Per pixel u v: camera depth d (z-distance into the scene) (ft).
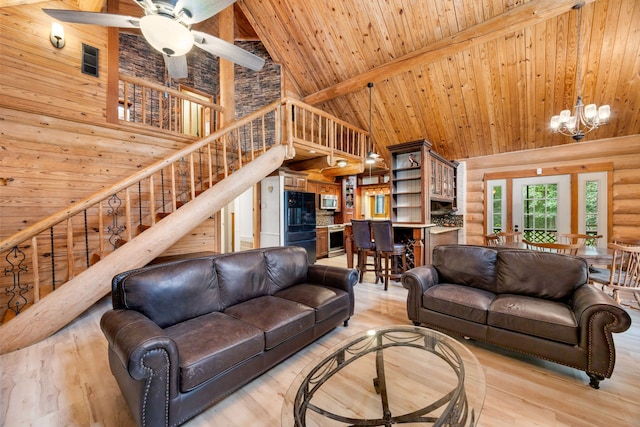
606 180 15.72
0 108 10.02
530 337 7.07
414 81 16.17
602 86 13.25
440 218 21.66
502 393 6.14
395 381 6.45
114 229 12.72
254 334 6.30
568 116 11.54
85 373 6.82
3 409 5.58
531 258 8.71
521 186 18.40
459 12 12.42
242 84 20.15
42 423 5.24
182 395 5.10
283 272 9.70
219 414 5.61
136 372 4.48
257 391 6.30
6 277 10.10
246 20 18.26
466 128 17.66
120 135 12.84
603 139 15.80
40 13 10.78
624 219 15.28
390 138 20.38
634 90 13.01
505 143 17.97
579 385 6.40
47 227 8.39
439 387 6.23
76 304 8.82
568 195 16.81
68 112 11.43
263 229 20.11
